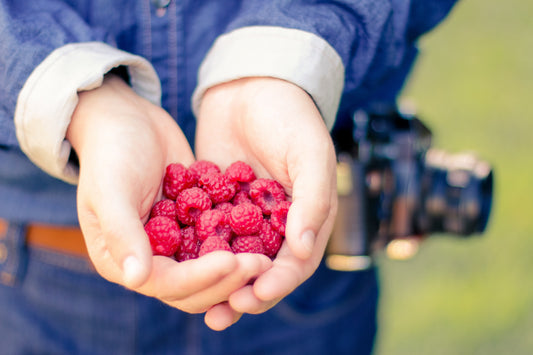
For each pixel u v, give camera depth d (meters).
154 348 0.64
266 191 0.54
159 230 0.51
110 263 0.48
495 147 1.40
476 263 1.18
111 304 0.62
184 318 0.64
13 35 0.52
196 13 0.59
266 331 0.66
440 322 1.08
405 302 1.10
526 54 1.63
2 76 0.52
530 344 1.05
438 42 1.65
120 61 0.52
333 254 0.64
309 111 0.52
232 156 0.57
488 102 1.51
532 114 1.48
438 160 0.69
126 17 0.58
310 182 0.48
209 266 0.45
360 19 0.57
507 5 1.74
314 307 0.67
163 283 0.46
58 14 0.54
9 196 0.60
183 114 0.61
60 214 0.59
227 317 0.48
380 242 0.67
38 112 0.51
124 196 0.47
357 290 0.69
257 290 0.46
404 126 0.66
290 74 0.53
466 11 1.72
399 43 0.59
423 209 0.67
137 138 0.50
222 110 0.56
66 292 0.63
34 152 0.52
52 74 0.51
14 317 0.65
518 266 1.18
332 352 0.69
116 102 0.52
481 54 1.62
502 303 1.11
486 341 1.05
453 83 1.55
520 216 1.26
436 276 1.15
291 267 0.48
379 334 1.05
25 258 0.62
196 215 0.54
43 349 0.64
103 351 0.64
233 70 0.54
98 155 0.49
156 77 0.55
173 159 0.56
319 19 0.55
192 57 0.60
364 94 0.63
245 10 0.57
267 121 0.52
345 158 0.64
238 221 0.52
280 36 0.54
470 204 0.66
